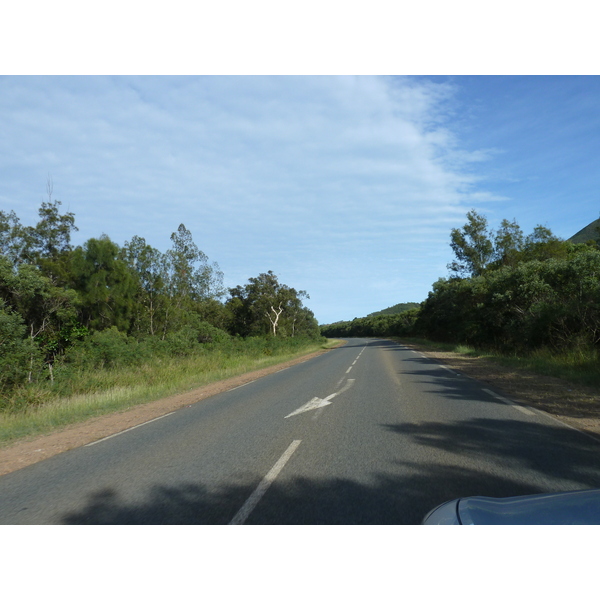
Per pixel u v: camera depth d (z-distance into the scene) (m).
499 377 14.84
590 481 4.96
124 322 32.22
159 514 4.46
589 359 15.05
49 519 4.46
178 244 45.38
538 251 34.56
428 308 56.62
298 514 4.31
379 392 12.81
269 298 61.12
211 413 10.52
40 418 10.74
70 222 34.81
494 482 5.01
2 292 21.81
